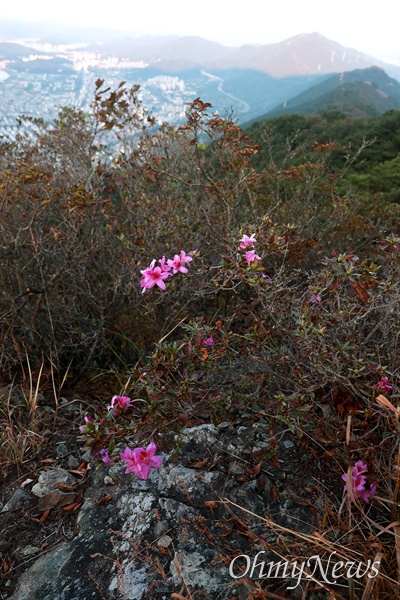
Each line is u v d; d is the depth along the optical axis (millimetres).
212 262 2674
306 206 3279
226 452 1835
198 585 1370
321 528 1499
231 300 2701
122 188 3318
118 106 3184
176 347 1714
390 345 1845
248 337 1857
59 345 2715
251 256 1917
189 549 1482
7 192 2518
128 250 2600
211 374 1916
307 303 1743
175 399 1664
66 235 2570
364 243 3219
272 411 1881
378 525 1416
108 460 1605
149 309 2420
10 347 2678
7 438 2068
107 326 2795
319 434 1684
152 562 1427
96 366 2742
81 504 1751
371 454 1662
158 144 3320
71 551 1555
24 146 3367
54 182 3148
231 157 3127
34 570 1514
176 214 2875
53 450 2043
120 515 1651
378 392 1574
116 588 1399
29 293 2568
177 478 1737
